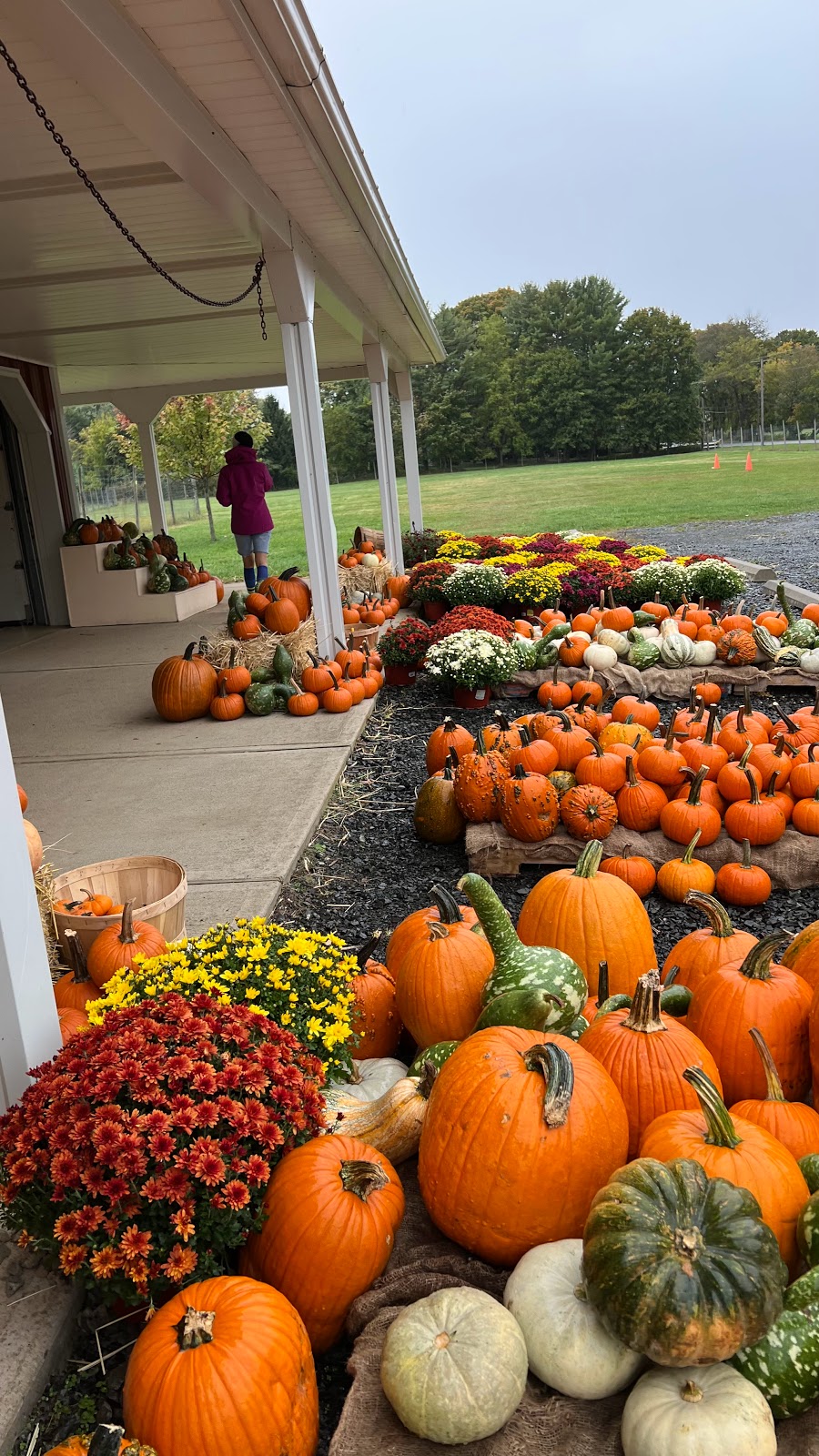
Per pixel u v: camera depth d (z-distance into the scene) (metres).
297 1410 1.57
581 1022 2.44
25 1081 2.19
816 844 4.34
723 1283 1.50
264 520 11.23
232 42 4.05
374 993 2.76
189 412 24.55
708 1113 1.79
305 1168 1.89
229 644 7.64
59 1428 1.74
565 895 3.01
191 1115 1.80
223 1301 1.62
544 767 4.88
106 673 9.23
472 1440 1.54
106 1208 1.73
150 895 3.38
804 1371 1.53
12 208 6.47
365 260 8.70
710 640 8.07
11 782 2.14
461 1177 1.84
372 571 12.11
